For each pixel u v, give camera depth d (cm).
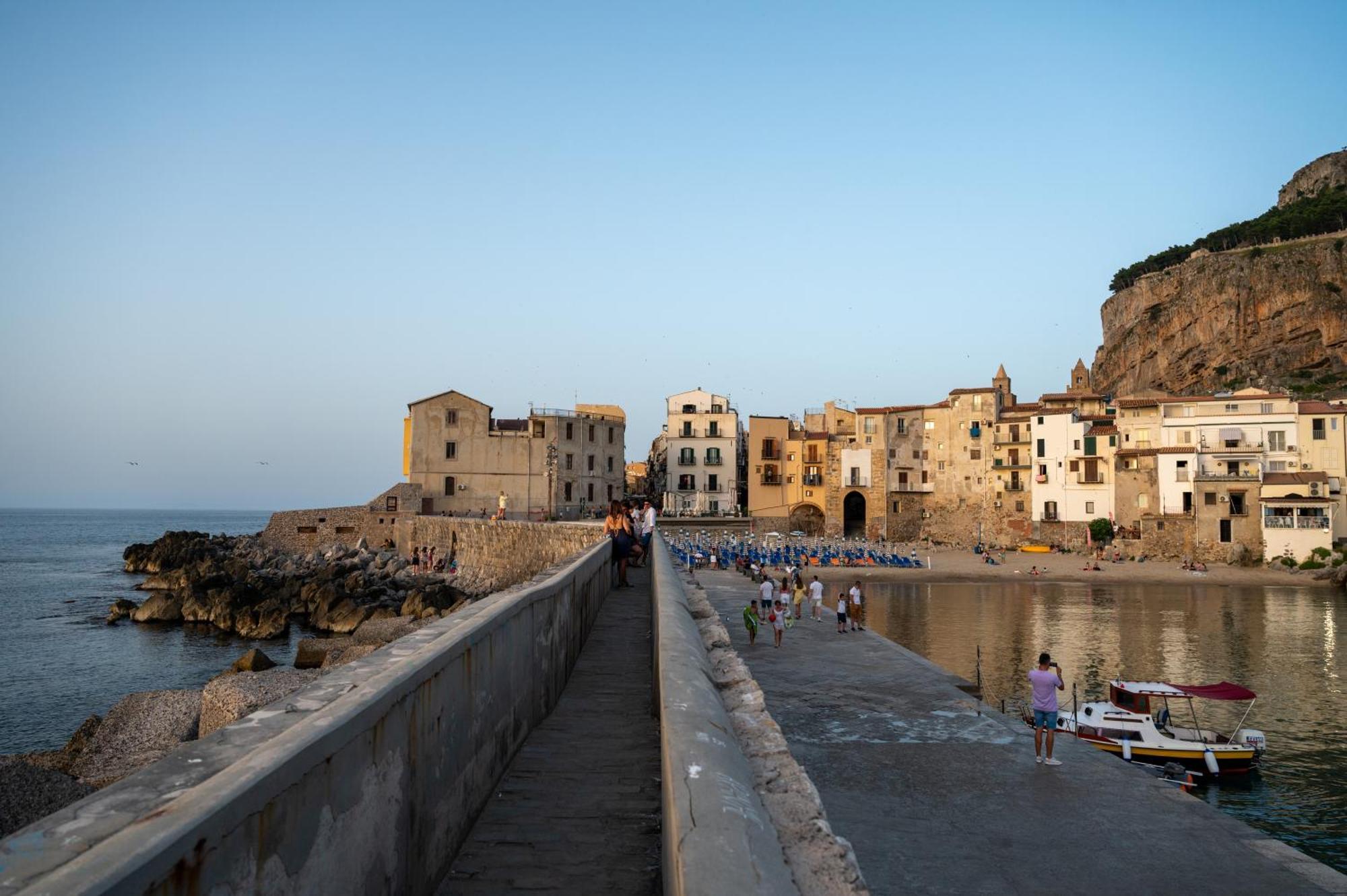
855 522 10962
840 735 1736
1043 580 7450
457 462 8381
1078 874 1092
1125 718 2627
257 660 3303
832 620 3606
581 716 944
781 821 324
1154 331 15362
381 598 5925
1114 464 9094
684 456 10581
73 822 233
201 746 309
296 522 8500
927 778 1470
